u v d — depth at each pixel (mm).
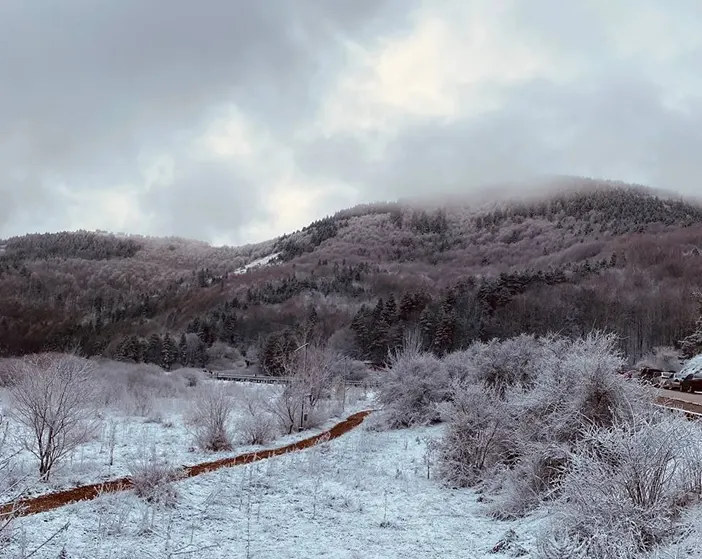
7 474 11398
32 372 14648
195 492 12820
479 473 14820
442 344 70625
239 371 73438
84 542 9188
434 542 10086
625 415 11320
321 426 26875
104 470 14016
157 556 8859
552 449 10812
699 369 35688
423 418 26250
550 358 14266
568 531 7707
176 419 23719
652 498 7719
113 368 43156
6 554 8109
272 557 9297
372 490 14391
